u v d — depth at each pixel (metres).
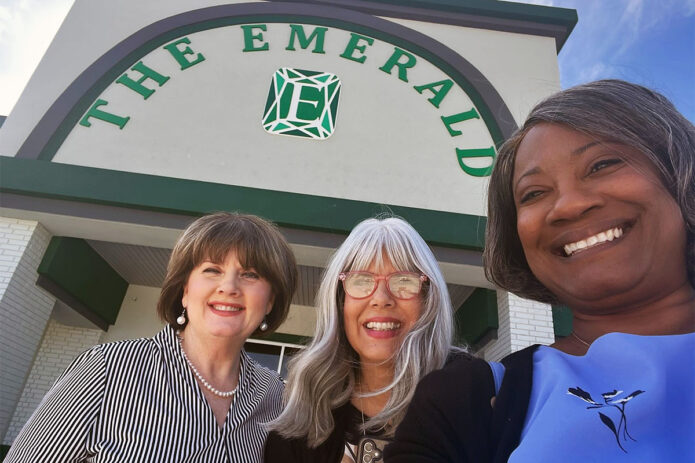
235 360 1.73
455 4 6.60
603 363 0.74
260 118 5.54
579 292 0.82
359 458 1.30
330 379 1.43
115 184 4.83
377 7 6.56
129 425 1.35
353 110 5.70
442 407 0.82
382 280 1.43
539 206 0.88
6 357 4.76
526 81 6.07
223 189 4.91
